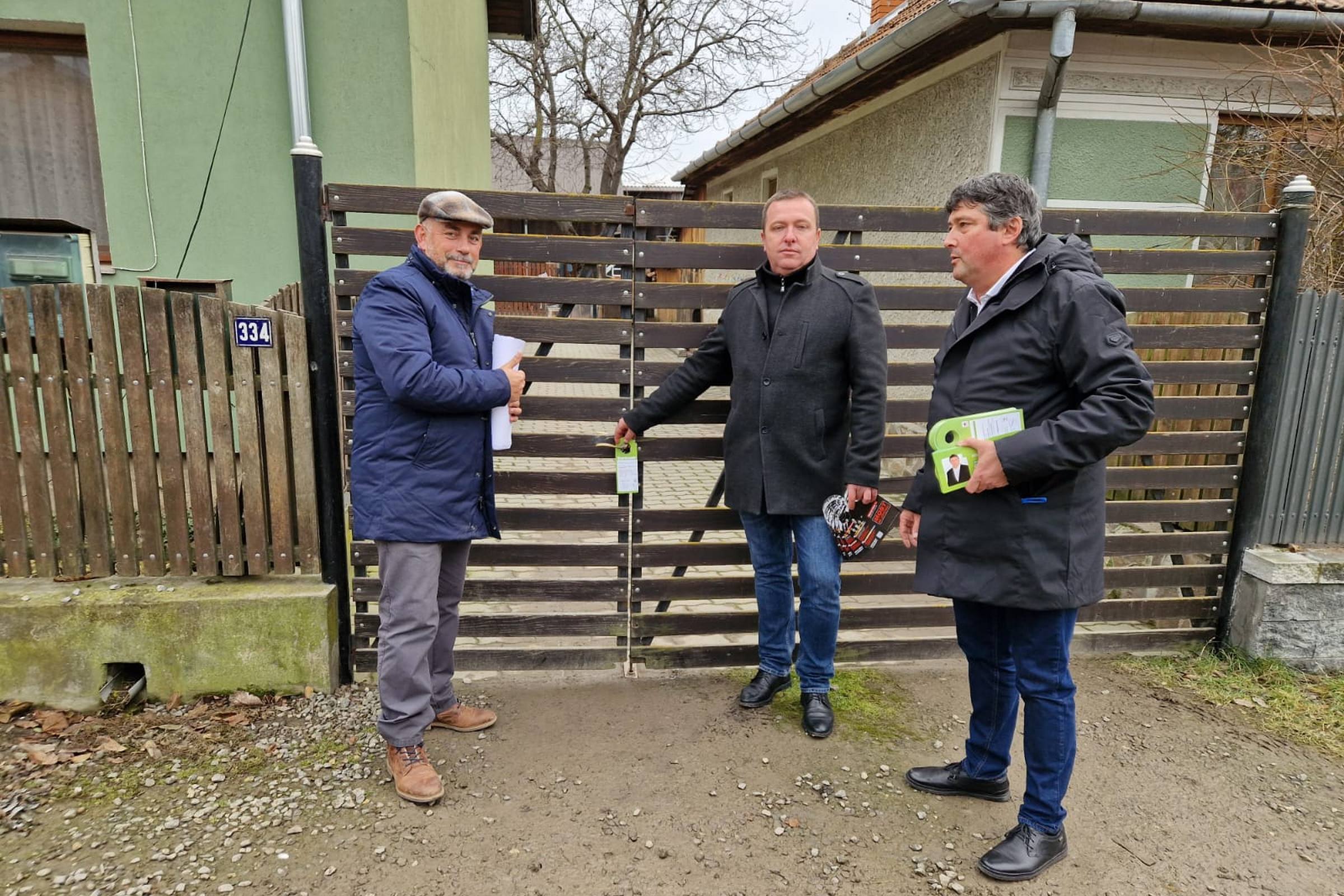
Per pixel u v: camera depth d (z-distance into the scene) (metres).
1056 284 2.04
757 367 2.76
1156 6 4.51
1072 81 5.22
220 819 2.34
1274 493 3.54
